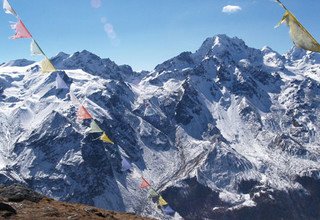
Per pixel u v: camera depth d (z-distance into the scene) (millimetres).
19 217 20953
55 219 21344
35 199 25391
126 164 25078
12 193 25172
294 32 12172
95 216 24062
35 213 22109
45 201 25719
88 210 25547
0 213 20766
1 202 21594
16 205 23422
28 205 23844
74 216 22531
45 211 22641
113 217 25375
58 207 24703
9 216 20875
